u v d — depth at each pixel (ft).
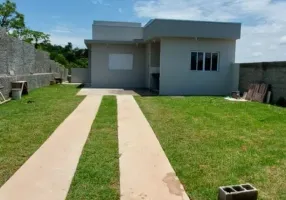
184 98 44.88
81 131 21.59
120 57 65.31
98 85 65.36
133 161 15.43
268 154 16.93
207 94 53.93
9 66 43.29
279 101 38.99
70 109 31.58
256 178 13.50
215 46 53.42
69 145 17.99
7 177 13.05
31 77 54.39
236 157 16.26
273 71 41.22
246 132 22.26
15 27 113.70
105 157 15.92
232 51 54.08
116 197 11.48
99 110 31.40
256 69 45.78
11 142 18.37
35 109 31.07
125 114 29.14
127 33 71.82
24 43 51.75
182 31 50.93
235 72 52.90
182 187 12.48
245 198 10.69
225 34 52.03
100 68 65.05
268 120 27.25
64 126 23.09
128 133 21.31
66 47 152.56
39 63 64.23
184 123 25.21
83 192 11.78
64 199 11.21
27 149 17.01
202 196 11.73
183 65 52.70
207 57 53.47
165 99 42.88
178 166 14.80
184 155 16.51
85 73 83.56
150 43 59.41
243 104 38.81
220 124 25.09
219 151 17.35
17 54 47.50
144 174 13.75
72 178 13.06
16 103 35.78
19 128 22.09
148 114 29.37
